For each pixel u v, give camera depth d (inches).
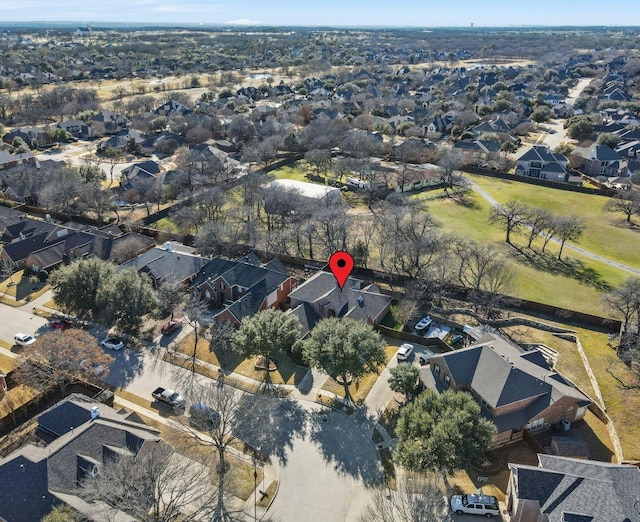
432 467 1724.9
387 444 2005.4
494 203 4790.8
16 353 2578.7
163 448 1809.8
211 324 2760.8
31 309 2992.1
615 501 1461.6
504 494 1785.2
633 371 2416.3
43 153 6235.2
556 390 2005.4
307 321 2694.4
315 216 3656.5
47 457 1657.2
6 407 2201.0
